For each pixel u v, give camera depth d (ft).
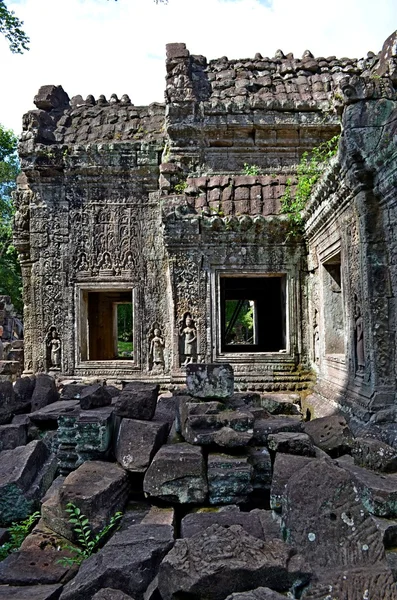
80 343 35.40
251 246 31.32
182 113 34.37
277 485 11.35
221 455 13.50
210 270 31.45
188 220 30.32
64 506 11.74
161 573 8.59
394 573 9.33
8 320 64.85
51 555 11.00
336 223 24.34
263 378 31.09
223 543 8.58
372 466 13.51
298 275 31.48
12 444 17.62
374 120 18.92
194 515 11.42
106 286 35.42
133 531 10.43
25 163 35.37
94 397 16.40
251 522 10.90
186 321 31.60
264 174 34.96
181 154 34.83
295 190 30.63
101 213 35.68
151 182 35.37
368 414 19.06
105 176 35.53
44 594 9.21
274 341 47.24
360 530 8.92
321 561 8.77
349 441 15.92
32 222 35.99
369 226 19.74
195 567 8.25
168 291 34.19
